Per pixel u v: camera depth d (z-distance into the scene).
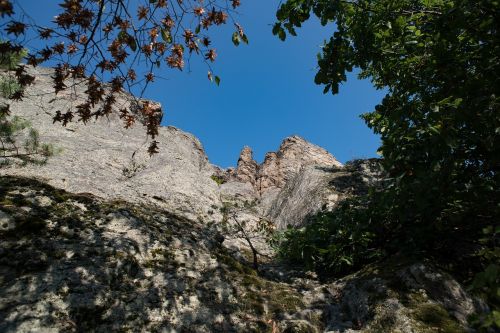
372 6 6.06
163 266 6.20
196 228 8.93
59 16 4.12
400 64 6.29
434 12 5.59
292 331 4.92
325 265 7.96
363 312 5.23
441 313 4.68
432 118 4.83
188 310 5.13
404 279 5.46
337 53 5.82
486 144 5.03
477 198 5.73
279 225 14.68
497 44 5.15
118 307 4.77
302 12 5.56
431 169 5.06
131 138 16.30
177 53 5.32
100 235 6.36
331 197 12.54
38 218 6.12
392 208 6.66
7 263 4.89
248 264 8.34
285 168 29.36
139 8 5.02
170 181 12.19
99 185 9.91
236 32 5.17
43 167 9.66
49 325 4.09
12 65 5.40
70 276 5.01
